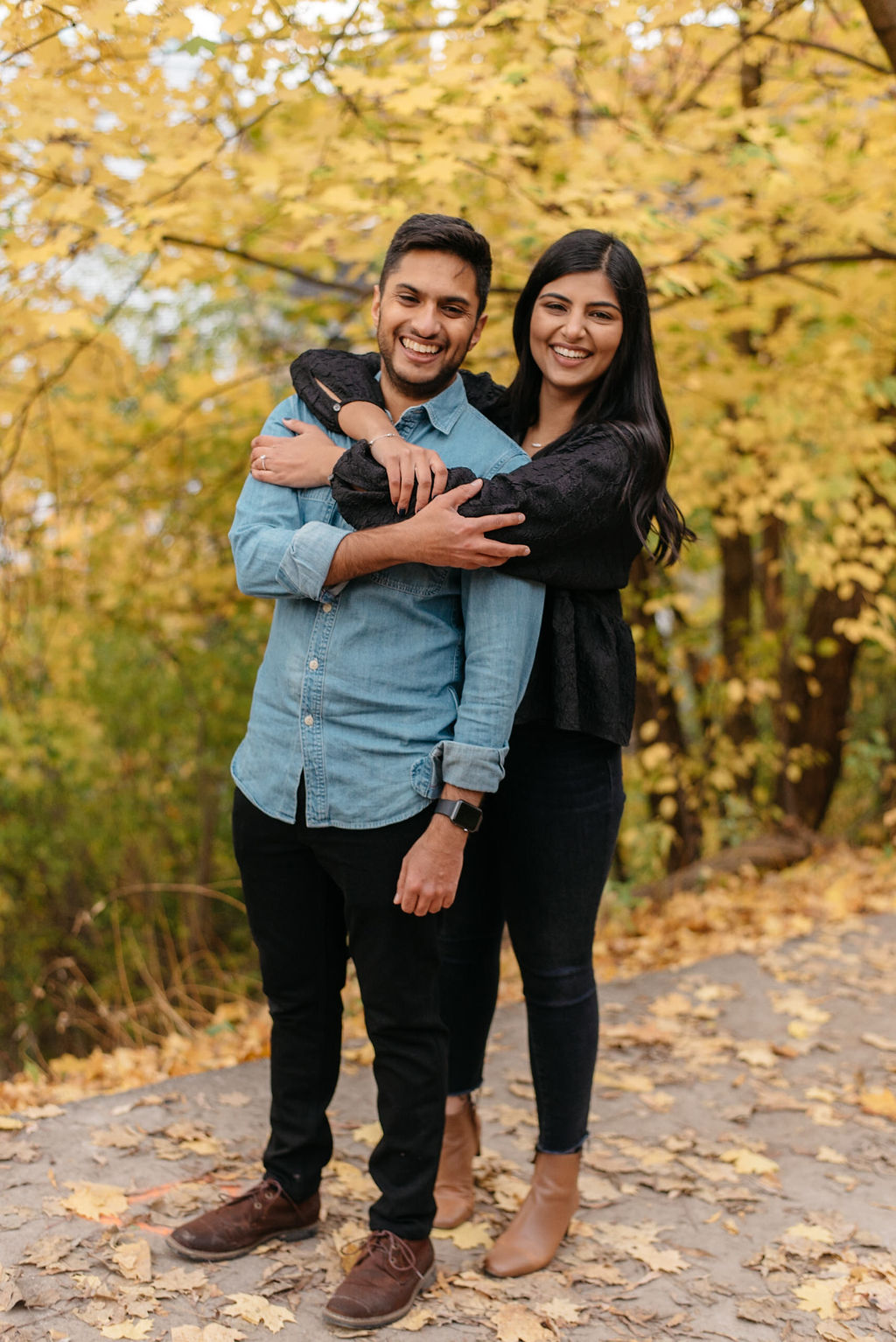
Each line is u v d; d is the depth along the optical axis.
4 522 5.09
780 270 4.53
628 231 3.41
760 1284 2.16
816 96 4.70
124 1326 1.85
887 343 5.25
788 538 6.71
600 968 4.37
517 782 2.07
